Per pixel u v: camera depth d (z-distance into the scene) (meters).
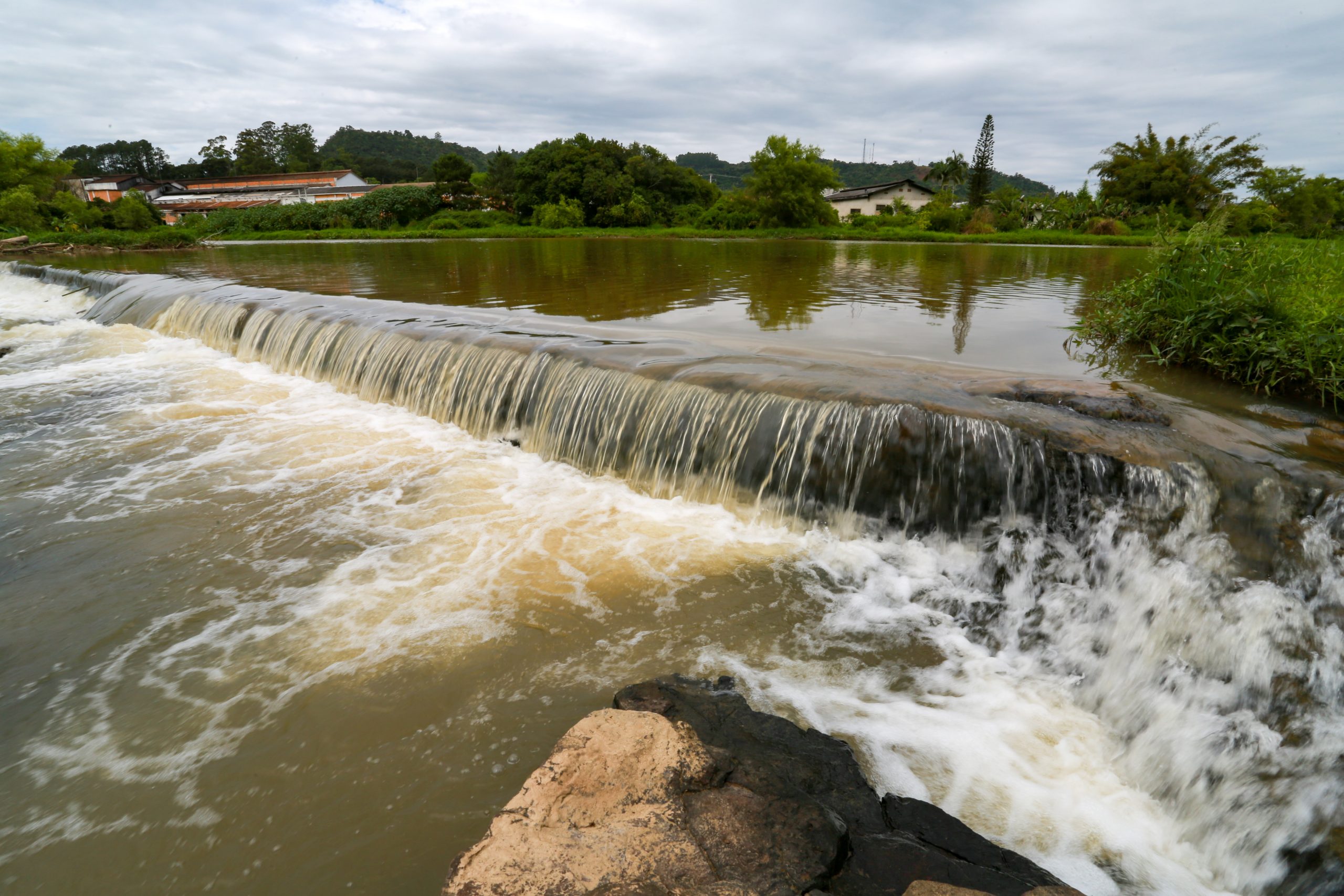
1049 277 15.38
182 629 4.31
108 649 4.14
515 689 3.71
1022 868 2.53
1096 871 2.76
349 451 7.09
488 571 4.87
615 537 5.30
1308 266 6.59
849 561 4.84
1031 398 5.17
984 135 49.84
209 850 2.84
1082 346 7.44
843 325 8.86
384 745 3.36
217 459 6.93
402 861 2.75
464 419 7.57
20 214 30.73
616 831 2.42
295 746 3.37
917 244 31.92
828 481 5.10
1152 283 7.19
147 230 34.53
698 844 2.39
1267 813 2.77
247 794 3.11
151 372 9.98
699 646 4.05
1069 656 3.93
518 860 2.28
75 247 26.33
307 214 47.50
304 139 114.06
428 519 5.66
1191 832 2.94
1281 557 3.58
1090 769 3.29
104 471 6.65
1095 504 4.18
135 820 2.99
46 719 3.59
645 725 2.95
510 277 15.44
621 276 15.72
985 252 24.89
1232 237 7.02
